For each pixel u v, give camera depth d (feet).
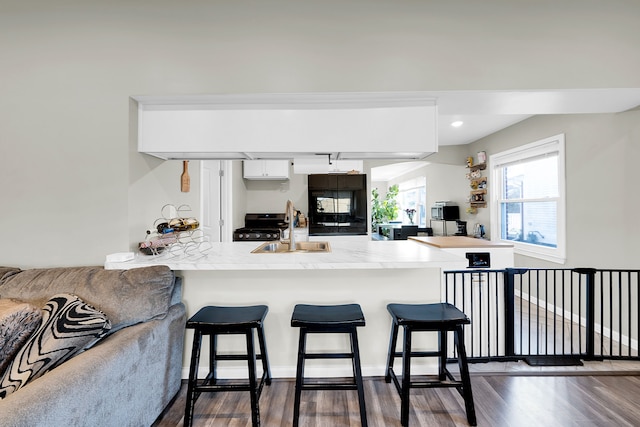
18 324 4.15
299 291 7.03
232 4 6.66
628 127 8.95
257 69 6.63
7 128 6.50
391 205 26.53
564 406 6.03
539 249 12.53
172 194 8.45
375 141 6.91
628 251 9.04
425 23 6.64
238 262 5.86
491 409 5.94
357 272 7.04
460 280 8.13
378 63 6.63
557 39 6.57
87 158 6.50
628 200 9.00
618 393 6.45
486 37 6.61
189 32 6.63
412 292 7.07
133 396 4.77
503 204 15.12
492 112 8.02
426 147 6.89
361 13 6.66
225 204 13.62
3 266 6.45
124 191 6.50
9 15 6.57
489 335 7.87
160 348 5.57
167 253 6.78
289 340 7.07
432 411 5.90
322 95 6.73
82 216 6.50
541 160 12.69
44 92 6.52
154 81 6.58
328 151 6.95
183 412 5.90
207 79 6.61
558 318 11.25
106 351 4.33
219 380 7.00
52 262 6.48
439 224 19.92
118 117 6.52
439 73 6.63
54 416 3.32
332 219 15.15
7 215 6.49
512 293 7.79
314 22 6.66
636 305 8.88
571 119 10.90
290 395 6.42
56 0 6.59
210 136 6.88
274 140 6.89
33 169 6.49
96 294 5.23
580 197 10.57
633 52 6.54
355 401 6.21
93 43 6.57
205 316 5.72
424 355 6.59
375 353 7.08
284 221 16.47
